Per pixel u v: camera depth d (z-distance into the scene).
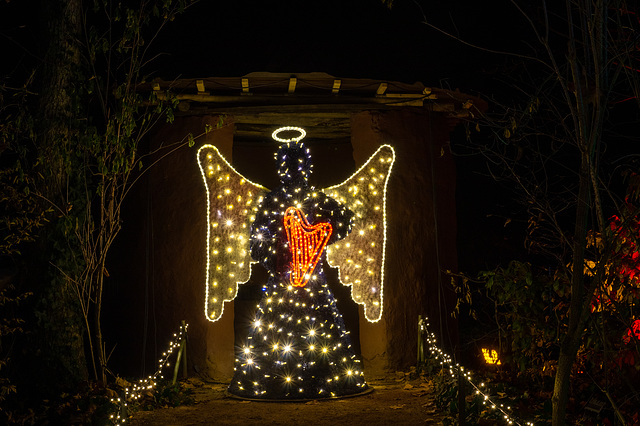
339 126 10.68
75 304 7.56
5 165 8.16
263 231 7.70
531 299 6.98
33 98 7.50
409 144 9.32
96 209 9.66
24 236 6.98
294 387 7.36
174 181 9.12
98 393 7.10
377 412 6.77
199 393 7.93
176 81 8.60
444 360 7.73
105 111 7.67
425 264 9.25
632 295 5.06
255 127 10.84
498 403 6.30
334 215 7.68
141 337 9.03
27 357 7.20
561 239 5.71
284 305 7.56
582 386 6.30
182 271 9.00
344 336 7.76
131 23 7.41
